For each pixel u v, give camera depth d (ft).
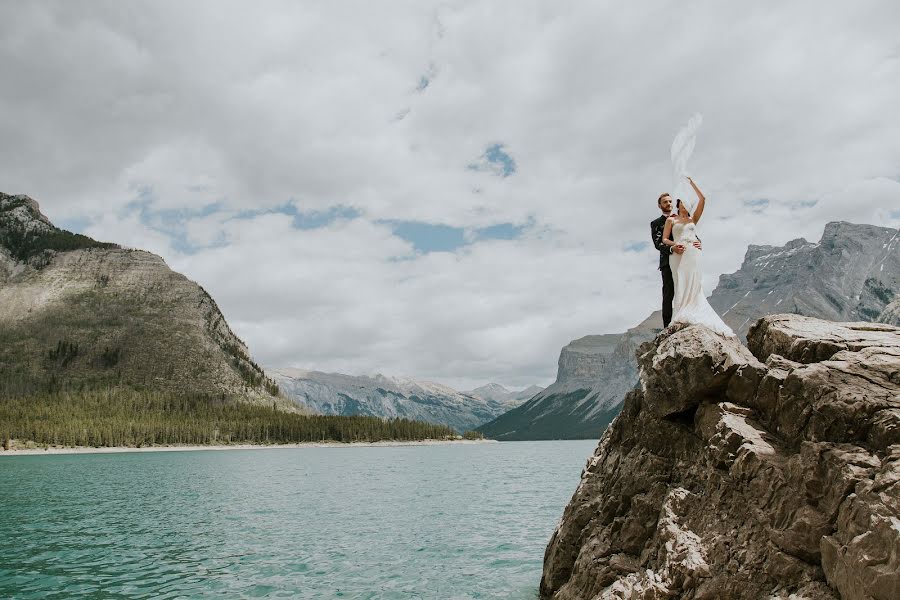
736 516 41.14
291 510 155.33
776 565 36.91
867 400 37.24
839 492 35.14
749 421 44.21
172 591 74.13
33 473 322.14
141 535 116.26
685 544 42.39
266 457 542.57
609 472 57.98
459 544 103.04
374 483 241.14
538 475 275.80
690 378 48.85
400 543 104.63
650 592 42.32
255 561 90.84
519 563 87.66
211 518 140.97
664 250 60.75
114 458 531.50
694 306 55.31
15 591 74.38
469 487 215.51
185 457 548.72
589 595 50.85
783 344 48.91
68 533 119.34
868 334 46.34
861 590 30.96
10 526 129.80
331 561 90.43
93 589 75.10
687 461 50.21
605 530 53.67
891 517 30.86
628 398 59.00
